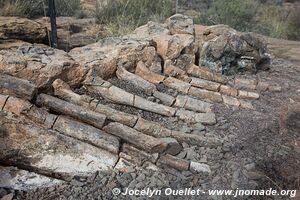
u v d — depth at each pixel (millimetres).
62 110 3264
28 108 3068
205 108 3928
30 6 6508
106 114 3379
